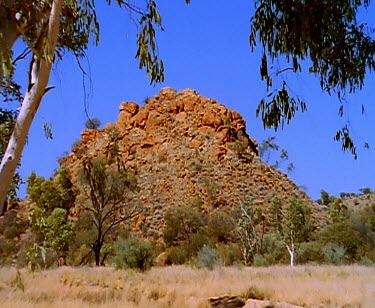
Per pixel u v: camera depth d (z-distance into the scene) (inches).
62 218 1165.7
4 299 494.0
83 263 1216.2
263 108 234.5
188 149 2433.6
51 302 505.4
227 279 760.3
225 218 1829.5
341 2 220.8
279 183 2331.4
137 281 739.4
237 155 2434.8
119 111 2706.7
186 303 543.8
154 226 1854.1
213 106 2650.1
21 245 1250.0
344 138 250.8
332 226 1443.2
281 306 533.0
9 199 340.8
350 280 722.2
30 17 193.8
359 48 226.7
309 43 224.7
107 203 1250.6
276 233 1419.8
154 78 239.9
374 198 2546.8
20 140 172.2
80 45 264.4
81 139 1523.1
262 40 228.5
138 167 2315.5
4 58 179.0
